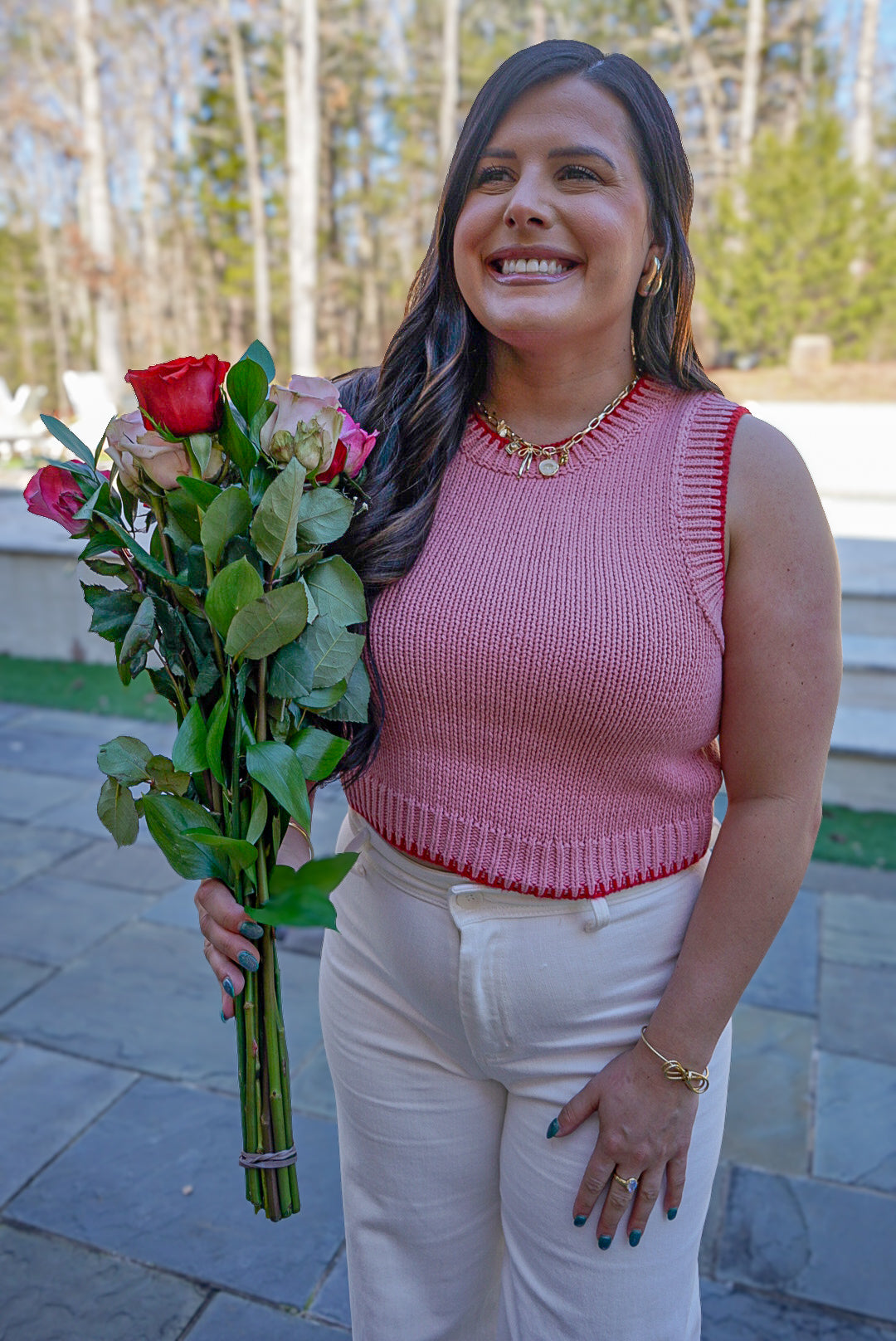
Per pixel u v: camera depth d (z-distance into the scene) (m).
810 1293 1.70
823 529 0.93
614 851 1.00
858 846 3.39
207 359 0.87
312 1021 2.44
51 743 4.35
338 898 1.16
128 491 0.96
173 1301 1.69
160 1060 2.29
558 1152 1.02
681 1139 0.98
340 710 0.97
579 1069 1.02
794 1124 2.09
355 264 27.83
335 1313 1.67
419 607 0.98
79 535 0.94
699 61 23.73
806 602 0.92
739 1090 2.19
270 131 25.69
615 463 1.00
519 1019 1.02
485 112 0.97
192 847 0.92
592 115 0.94
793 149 16.30
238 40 23.09
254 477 0.92
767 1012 2.48
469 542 1.00
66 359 30.03
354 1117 1.15
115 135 28.56
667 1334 1.03
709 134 23.45
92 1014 2.46
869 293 15.85
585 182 0.94
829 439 8.04
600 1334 1.02
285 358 25.86
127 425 0.91
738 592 0.94
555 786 0.99
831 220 15.82
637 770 0.98
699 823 1.03
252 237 27.55
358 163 27.30
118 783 0.94
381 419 1.07
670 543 0.94
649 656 0.92
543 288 0.95
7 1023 2.42
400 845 1.05
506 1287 1.09
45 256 28.66
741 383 15.25
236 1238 1.82
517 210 0.93
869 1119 2.11
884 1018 2.46
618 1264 1.01
